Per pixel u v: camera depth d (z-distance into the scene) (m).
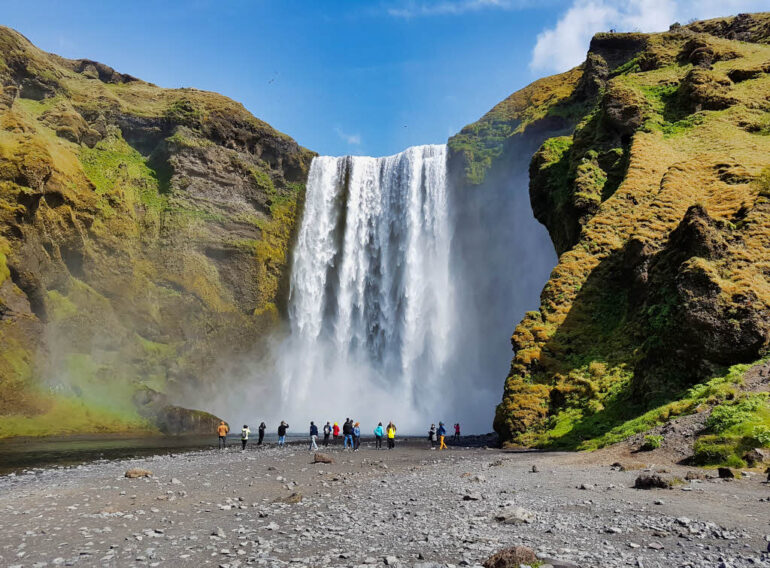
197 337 71.88
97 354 61.78
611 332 34.50
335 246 85.75
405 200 82.75
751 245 28.75
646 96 51.38
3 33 74.75
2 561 8.91
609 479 15.88
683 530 9.50
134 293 69.56
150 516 12.68
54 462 27.89
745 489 12.98
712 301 25.59
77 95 81.56
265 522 11.71
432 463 24.45
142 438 47.53
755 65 50.12
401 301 80.00
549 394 33.22
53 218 61.31
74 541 10.23
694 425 19.73
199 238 76.94
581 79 74.38
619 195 40.78
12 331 51.47
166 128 83.62
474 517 11.45
